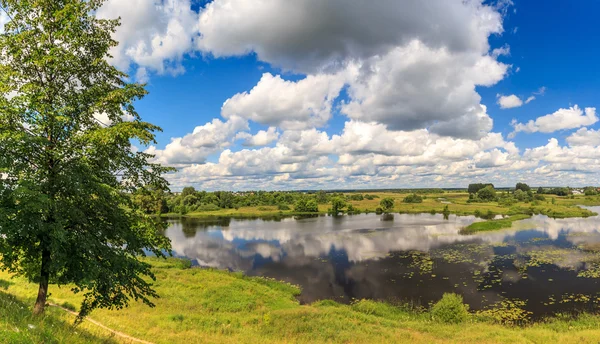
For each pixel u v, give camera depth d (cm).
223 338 1658
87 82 1038
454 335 1888
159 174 1174
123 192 1100
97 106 966
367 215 10731
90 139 887
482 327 2058
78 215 919
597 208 12031
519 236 5662
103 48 1047
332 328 1969
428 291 2972
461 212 10569
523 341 1698
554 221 7906
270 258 4550
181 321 1950
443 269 3634
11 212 796
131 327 1655
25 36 912
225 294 2719
